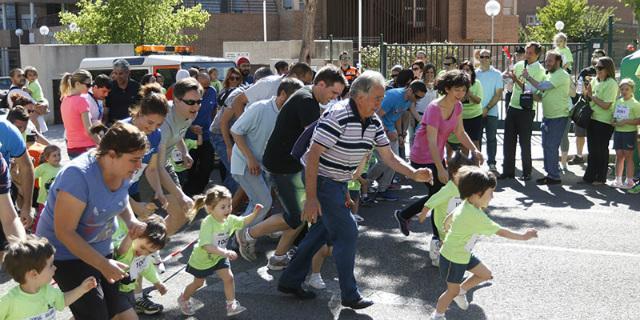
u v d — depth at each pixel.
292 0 30.64
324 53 19.00
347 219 5.08
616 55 14.31
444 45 13.98
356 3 29.78
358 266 6.38
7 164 4.59
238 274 6.17
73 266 3.85
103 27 25.06
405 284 5.90
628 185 9.70
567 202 8.96
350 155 4.98
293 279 5.45
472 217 4.87
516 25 32.59
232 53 19.67
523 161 10.39
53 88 20.72
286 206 5.89
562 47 12.80
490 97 10.70
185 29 29.75
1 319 3.58
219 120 8.20
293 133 5.66
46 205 3.87
